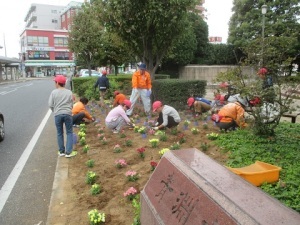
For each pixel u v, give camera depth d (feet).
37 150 21.68
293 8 78.95
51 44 245.65
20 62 185.37
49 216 11.48
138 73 29.86
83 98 28.68
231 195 6.43
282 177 13.47
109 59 74.74
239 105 22.33
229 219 5.78
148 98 30.83
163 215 7.65
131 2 31.83
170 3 31.55
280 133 20.88
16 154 20.79
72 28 76.18
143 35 34.55
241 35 84.02
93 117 30.37
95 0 35.73
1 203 13.29
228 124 22.09
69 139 18.99
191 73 84.74
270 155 16.31
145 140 21.08
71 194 13.34
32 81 160.15
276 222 5.43
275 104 19.13
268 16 79.10
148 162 16.46
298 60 54.34
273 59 18.22
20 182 15.64
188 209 6.97
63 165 17.31
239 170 13.57
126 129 24.80
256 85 18.12
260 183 12.88
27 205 13.08
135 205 11.28
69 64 249.34
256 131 19.89
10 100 57.82
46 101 55.93
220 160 16.34
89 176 14.32
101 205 12.09
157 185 8.77
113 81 49.70
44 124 32.17
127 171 15.38
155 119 28.02
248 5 83.66
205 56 90.74
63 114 18.74
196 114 29.53
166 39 35.47
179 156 8.98
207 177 7.33
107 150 19.29
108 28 35.19
